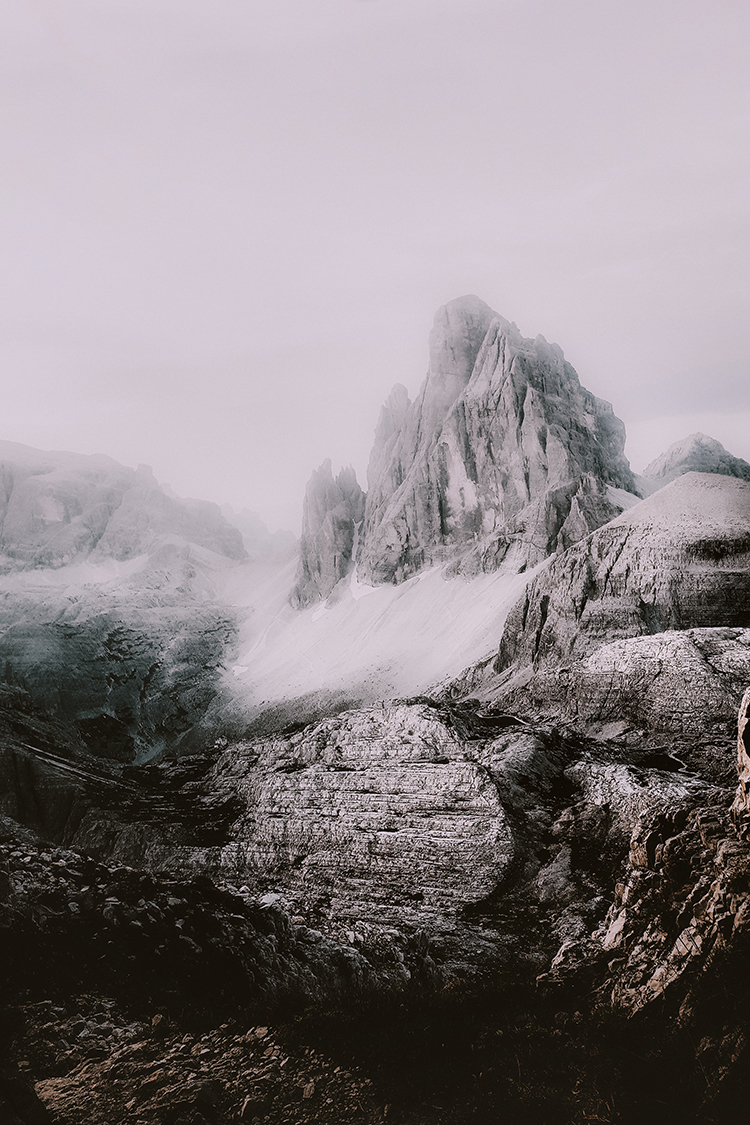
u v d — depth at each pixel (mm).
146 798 52625
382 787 45875
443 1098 13641
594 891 35938
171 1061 15852
